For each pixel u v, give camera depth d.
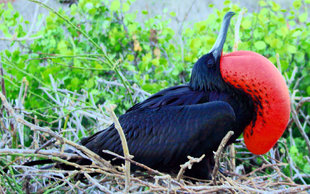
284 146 10.78
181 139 8.28
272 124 8.26
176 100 8.84
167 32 13.13
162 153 8.38
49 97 11.66
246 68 8.22
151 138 8.44
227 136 7.04
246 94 8.42
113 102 11.31
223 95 8.66
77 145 7.72
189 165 7.12
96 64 11.77
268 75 8.05
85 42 13.16
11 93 11.63
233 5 12.95
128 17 13.12
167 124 8.41
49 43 12.74
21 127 9.74
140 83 11.66
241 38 12.65
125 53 13.38
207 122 8.17
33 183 8.73
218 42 8.77
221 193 7.85
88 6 12.87
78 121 9.94
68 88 11.76
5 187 8.12
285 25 12.81
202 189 7.57
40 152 7.73
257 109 8.41
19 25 13.02
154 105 8.82
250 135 8.75
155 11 19.27
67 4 13.58
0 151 7.57
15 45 13.98
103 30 13.49
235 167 9.95
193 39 12.11
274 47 12.10
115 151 8.56
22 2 15.55
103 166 8.02
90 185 7.94
